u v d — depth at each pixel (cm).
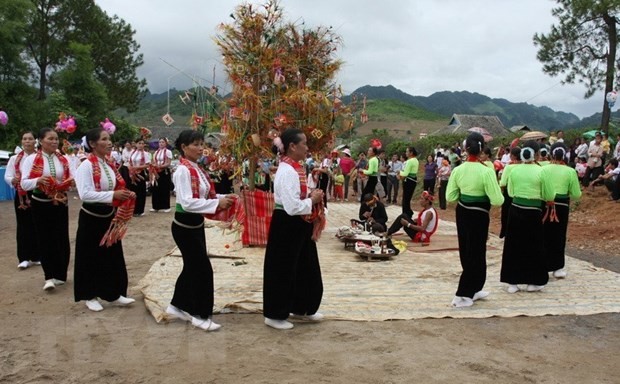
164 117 923
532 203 642
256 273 726
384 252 839
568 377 415
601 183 1487
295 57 858
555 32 2203
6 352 447
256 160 892
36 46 3228
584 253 958
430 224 975
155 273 712
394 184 1853
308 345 469
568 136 2470
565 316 569
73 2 3238
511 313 571
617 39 2188
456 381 402
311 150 899
